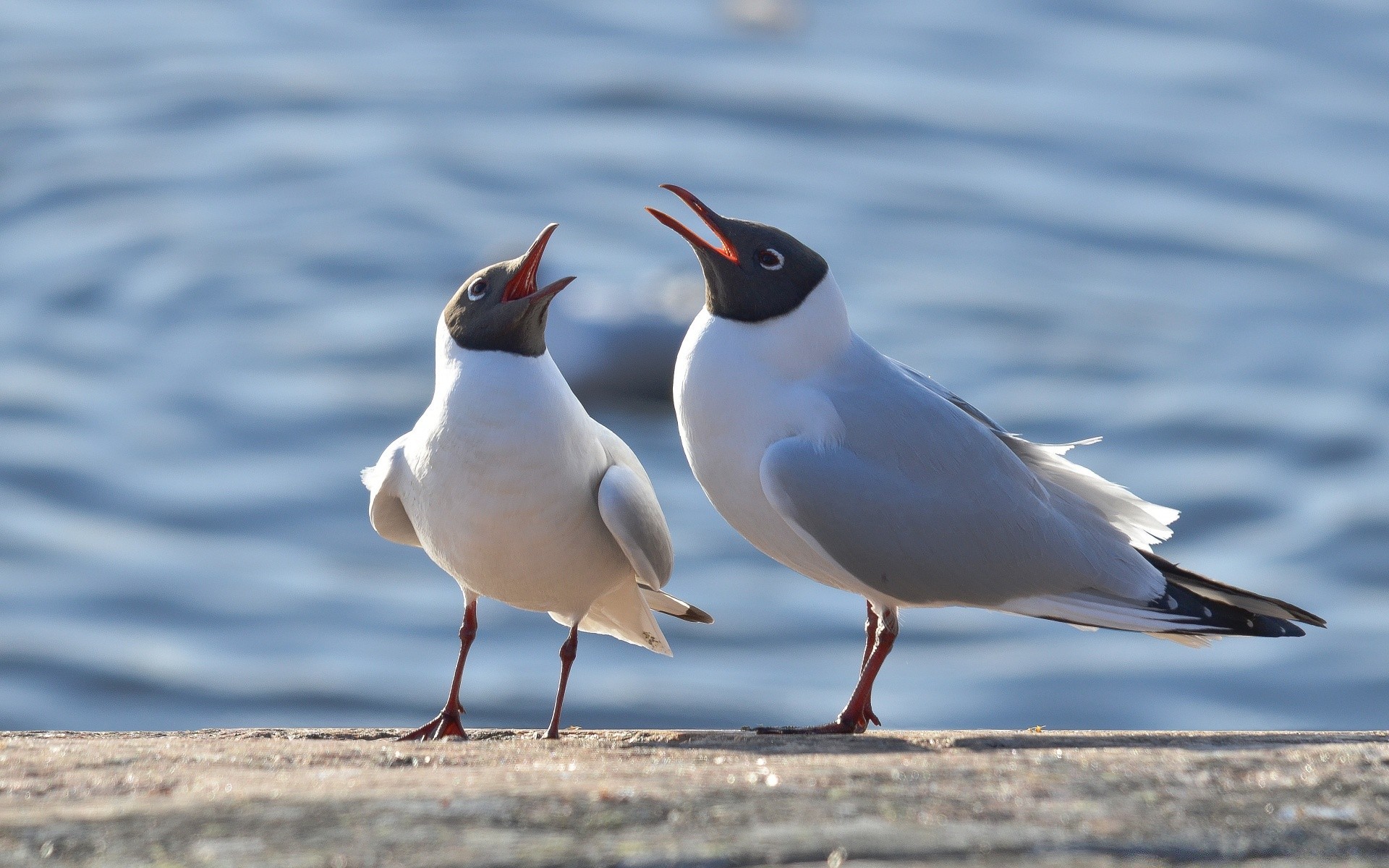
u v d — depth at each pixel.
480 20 43.06
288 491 19.17
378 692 14.51
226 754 5.31
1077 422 21.53
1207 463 20.30
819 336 6.98
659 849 4.00
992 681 14.98
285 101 35.56
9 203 29.52
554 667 15.01
